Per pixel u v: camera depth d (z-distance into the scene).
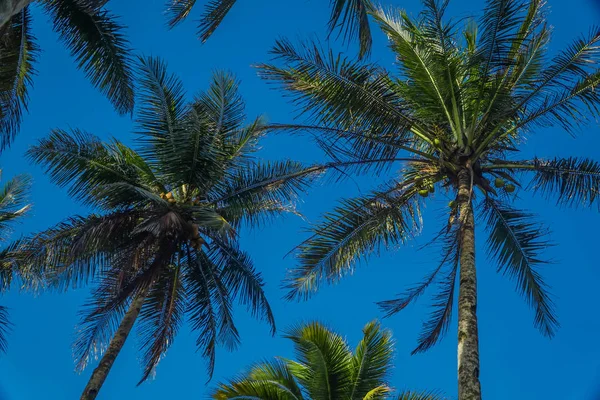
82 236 16.73
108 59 16.75
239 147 18.48
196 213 17.36
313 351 17.31
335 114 14.81
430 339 16.00
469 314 12.55
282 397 16.84
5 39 15.83
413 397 16.20
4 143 15.39
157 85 17.50
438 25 14.67
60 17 16.41
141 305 18.45
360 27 11.39
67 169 18.09
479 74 14.89
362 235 15.41
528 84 15.11
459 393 11.57
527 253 15.43
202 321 18.42
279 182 18.38
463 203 14.29
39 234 17.64
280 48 14.70
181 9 15.13
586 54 14.71
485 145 15.02
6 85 15.68
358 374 17.48
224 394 16.55
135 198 18.33
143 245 17.75
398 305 16.08
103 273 17.80
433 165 15.41
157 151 17.92
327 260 15.27
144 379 17.34
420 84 14.89
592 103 14.65
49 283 17.77
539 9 15.47
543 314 15.36
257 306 18.55
